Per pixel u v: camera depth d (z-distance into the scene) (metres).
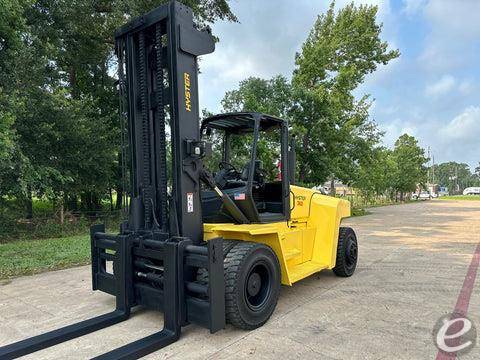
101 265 5.05
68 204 16.98
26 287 6.05
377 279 6.36
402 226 15.01
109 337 3.99
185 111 4.21
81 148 13.45
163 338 3.74
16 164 9.99
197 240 4.34
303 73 18.88
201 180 4.43
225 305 3.91
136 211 4.59
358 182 25.30
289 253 5.21
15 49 10.01
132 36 4.62
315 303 5.06
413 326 4.23
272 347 3.69
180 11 4.14
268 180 5.61
